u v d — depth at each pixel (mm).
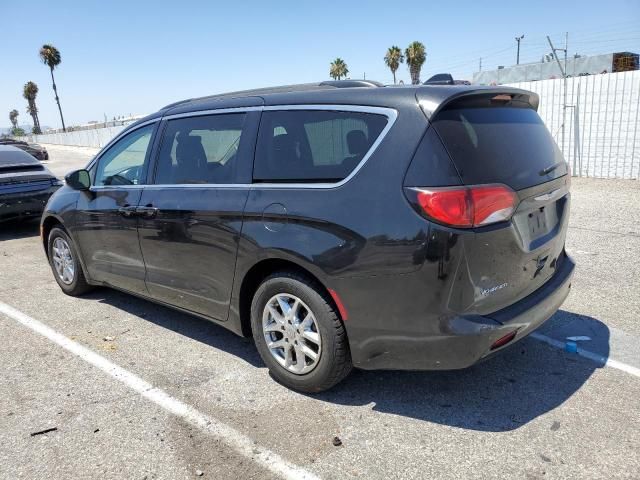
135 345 4250
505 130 3080
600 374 3492
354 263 2900
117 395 3455
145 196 4184
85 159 33281
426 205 2682
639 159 11820
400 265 2768
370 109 3008
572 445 2775
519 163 3025
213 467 2715
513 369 3607
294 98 3412
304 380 3318
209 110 3910
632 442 2781
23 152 9750
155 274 4223
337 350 3129
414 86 3037
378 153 2896
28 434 3049
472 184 2707
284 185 3260
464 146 2789
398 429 2984
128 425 3109
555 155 3512
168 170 4109
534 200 3068
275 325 3424
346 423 3061
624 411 3062
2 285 6070
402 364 2934
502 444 2811
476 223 2686
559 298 3336
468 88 2949
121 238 4465
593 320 4359
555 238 3346
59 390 3543
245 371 3746
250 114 3605
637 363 3625
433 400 3273
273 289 3350
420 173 2744
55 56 69188
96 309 5133
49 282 6152
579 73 20125
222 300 3699
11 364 3953
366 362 3035
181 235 3844
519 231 2939
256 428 3037
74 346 4254
